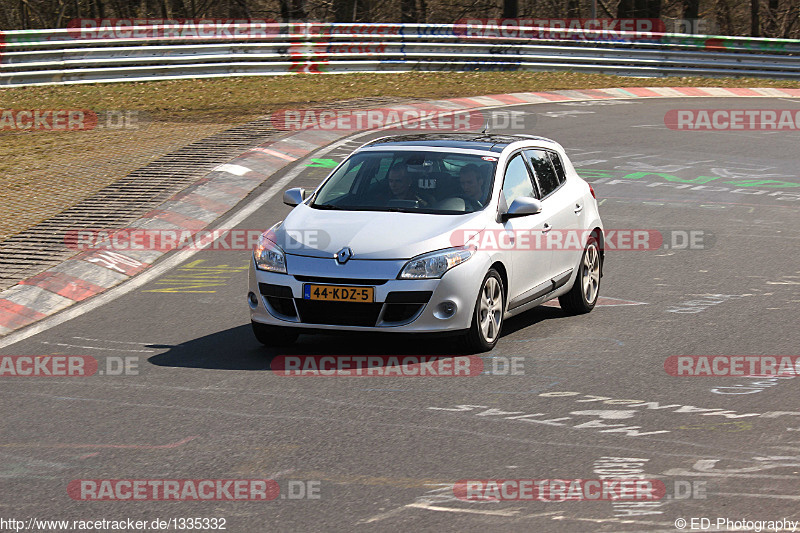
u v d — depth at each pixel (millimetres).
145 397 10781
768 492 7855
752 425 9555
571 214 14586
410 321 11812
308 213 13023
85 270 17203
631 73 46000
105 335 13742
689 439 9164
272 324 12242
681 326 13742
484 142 14242
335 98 36938
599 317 14461
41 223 20234
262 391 10898
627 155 28922
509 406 10234
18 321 14648
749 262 17828
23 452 9125
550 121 34156
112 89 37750
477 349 12383
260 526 7352
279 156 27125
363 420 9844
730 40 47031
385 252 11938
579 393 10688
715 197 23906
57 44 37438
